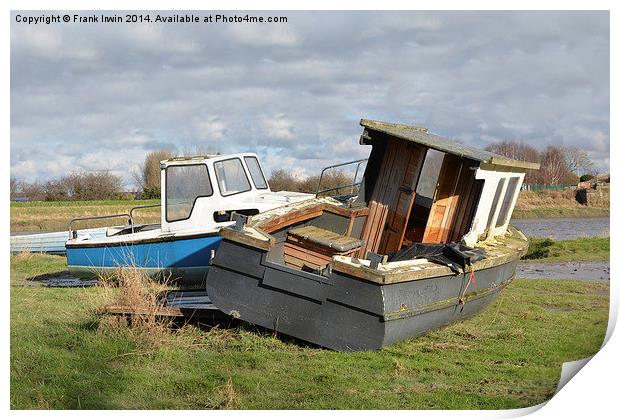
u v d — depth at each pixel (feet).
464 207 33.83
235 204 41.22
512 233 40.81
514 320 33.60
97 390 22.71
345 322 25.50
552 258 59.00
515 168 35.73
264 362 24.94
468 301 30.86
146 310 28.04
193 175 41.37
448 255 29.09
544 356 27.14
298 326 26.17
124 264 41.65
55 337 27.68
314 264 32.04
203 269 40.65
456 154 30.14
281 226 31.83
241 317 26.89
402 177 34.76
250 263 26.63
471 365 25.91
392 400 22.12
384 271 24.80
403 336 26.86
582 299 39.75
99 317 29.43
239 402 21.70
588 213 110.22
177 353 25.84
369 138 34.32
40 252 62.64
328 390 22.71
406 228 35.96
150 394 22.50
